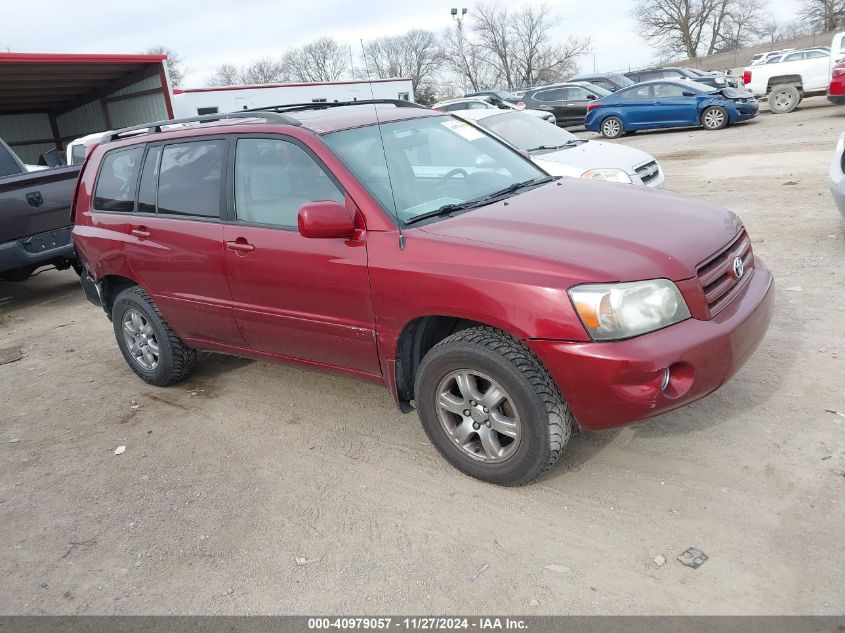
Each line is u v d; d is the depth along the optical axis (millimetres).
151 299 4793
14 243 7055
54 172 7316
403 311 3305
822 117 16891
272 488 3623
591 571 2758
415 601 2723
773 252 6422
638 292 2852
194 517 3445
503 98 25641
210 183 4180
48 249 7340
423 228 3354
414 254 3248
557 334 2863
